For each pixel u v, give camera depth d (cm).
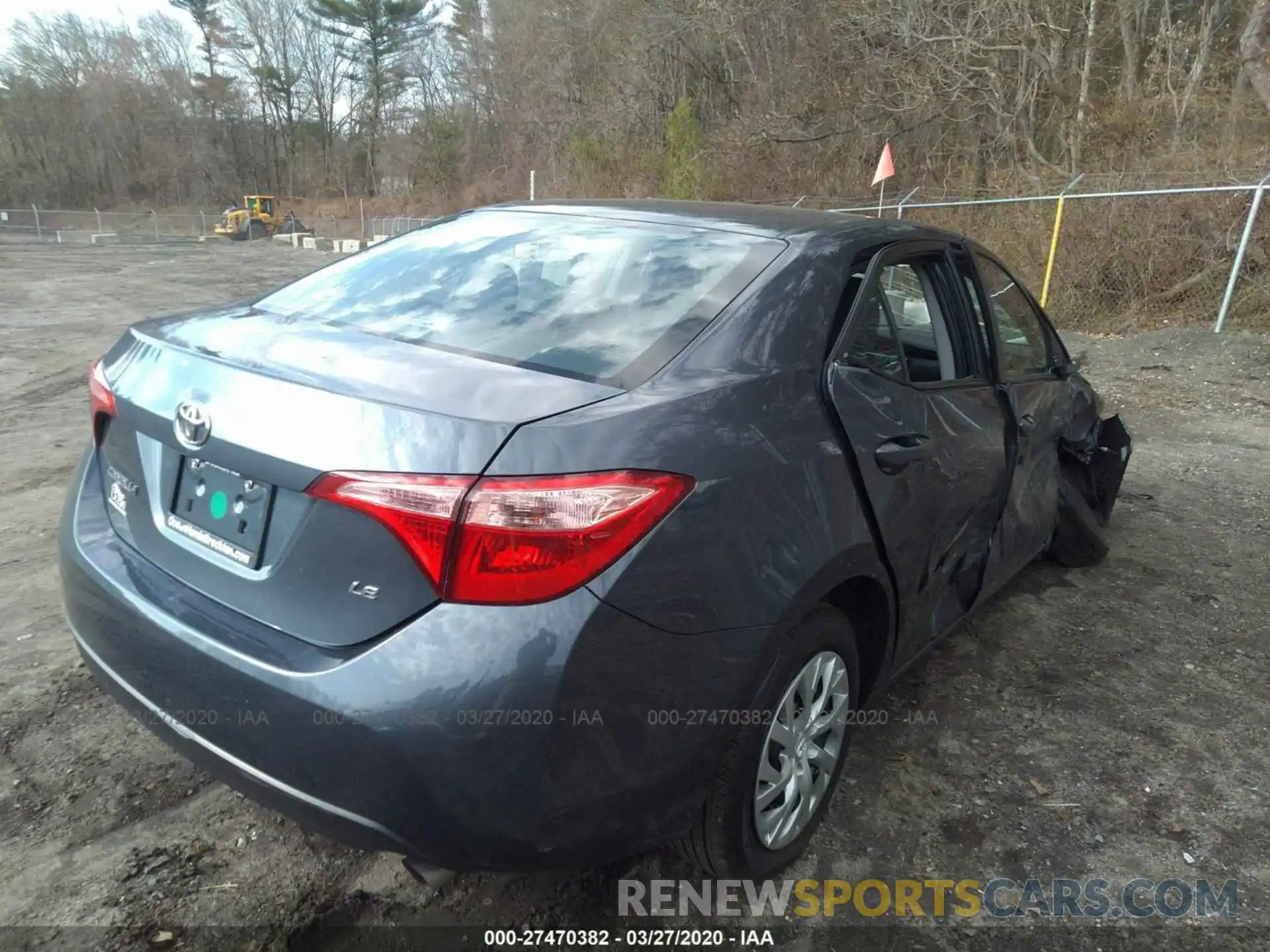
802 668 219
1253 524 521
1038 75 1702
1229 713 329
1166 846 260
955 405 284
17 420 726
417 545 167
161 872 234
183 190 7444
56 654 337
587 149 3102
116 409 220
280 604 184
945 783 284
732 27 2448
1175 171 1294
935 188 1777
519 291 251
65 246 4188
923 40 1745
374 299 259
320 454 175
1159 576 447
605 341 221
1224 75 1545
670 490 180
